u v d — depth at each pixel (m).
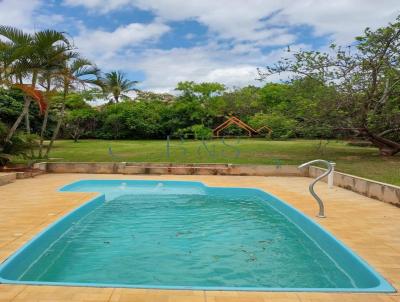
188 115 32.69
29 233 5.40
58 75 13.25
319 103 13.85
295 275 4.70
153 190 10.66
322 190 9.57
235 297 3.35
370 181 8.54
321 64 13.98
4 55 11.70
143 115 32.50
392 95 14.06
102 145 22.78
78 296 3.33
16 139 12.49
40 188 9.57
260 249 5.74
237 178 11.92
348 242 5.11
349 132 15.47
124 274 4.73
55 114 23.69
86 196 8.44
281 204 8.12
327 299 3.35
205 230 6.79
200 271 4.84
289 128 14.79
